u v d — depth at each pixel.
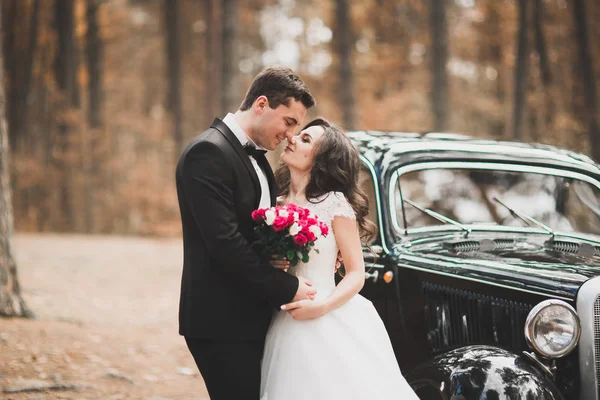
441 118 19.67
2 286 6.15
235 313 2.96
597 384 3.18
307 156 3.30
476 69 28.03
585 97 19.56
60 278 9.74
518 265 3.54
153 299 8.82
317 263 3.16
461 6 27.17
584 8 19.75
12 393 4.32
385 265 3.93
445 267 3.68
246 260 2.84
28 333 5.64
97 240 17.22
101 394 4.52
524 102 20.25
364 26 25.67
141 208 23.59
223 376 2.98
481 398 3.07
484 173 4.26
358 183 3.35
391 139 4.34
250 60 33.00
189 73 31.91
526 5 20.38
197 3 31.34
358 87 24.56
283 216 2.88
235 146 2.97
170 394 4.74
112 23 29.00
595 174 4.17
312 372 3.00
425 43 24.97
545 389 3.10
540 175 4.31
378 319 3.23
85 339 5.82
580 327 3.18
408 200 4.08
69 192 23.66
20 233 21.12
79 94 25.59
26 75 24.44
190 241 2.99
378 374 3.06
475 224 4.18
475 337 3.59
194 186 2.85
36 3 24.45
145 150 26.36
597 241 4.13
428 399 3.30
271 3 32.09
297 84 2.99
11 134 24.22
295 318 2.97
